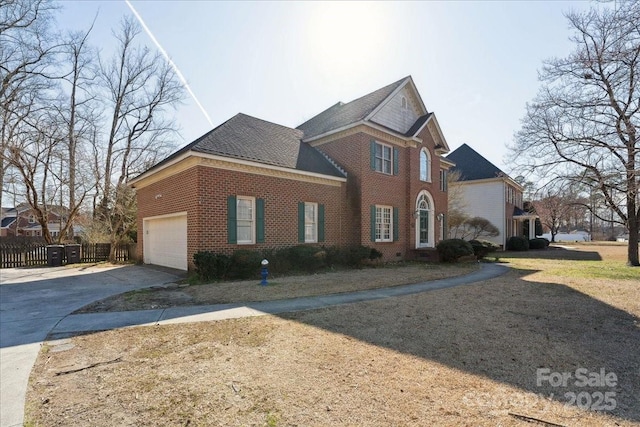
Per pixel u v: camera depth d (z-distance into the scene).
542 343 4.96
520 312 6.79
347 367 4.06
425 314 6.59
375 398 3.31
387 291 9.06
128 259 18.78
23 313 6.79
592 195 17.03
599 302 7.75
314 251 13.14
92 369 4.06
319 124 19.14
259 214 12.62
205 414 3.03
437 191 21.06
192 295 8.35
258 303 7.54
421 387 3.55
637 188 11.29
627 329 5.69
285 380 3.71
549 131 15.26
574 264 16.73
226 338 5.16
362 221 15.43
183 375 3.86
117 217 21.84
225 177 11.75
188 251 11.55
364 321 6.09
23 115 20.20
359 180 15.59
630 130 12.15
